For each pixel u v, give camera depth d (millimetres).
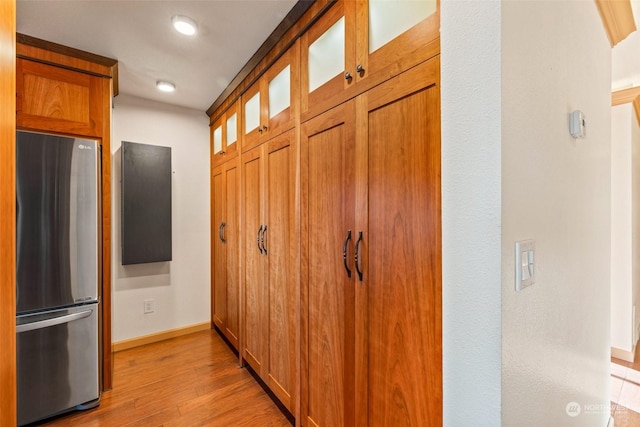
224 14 1546
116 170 2561
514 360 674
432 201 895
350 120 1211
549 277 872
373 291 1109
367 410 1140
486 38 643
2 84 638
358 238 1174
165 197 2639
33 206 1636
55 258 1701
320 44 1401
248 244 2188
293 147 1612
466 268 679
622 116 2506
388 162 1041
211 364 2330
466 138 678
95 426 1665
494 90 630
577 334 1119
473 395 669
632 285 2527
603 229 1480
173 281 2848
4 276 649
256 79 2018
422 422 928
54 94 1827
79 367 1778
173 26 1646
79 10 1498
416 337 947
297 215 1577
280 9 1514
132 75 2229
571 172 1052
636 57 2027
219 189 2812
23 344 1618
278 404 1825
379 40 1083
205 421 1699
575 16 1085
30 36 1720
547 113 854
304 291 1525
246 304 2230
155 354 2498
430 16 897
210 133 3012
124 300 2609
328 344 1358
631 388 2078
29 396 1637
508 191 646
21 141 1601
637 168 2848
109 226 1994
